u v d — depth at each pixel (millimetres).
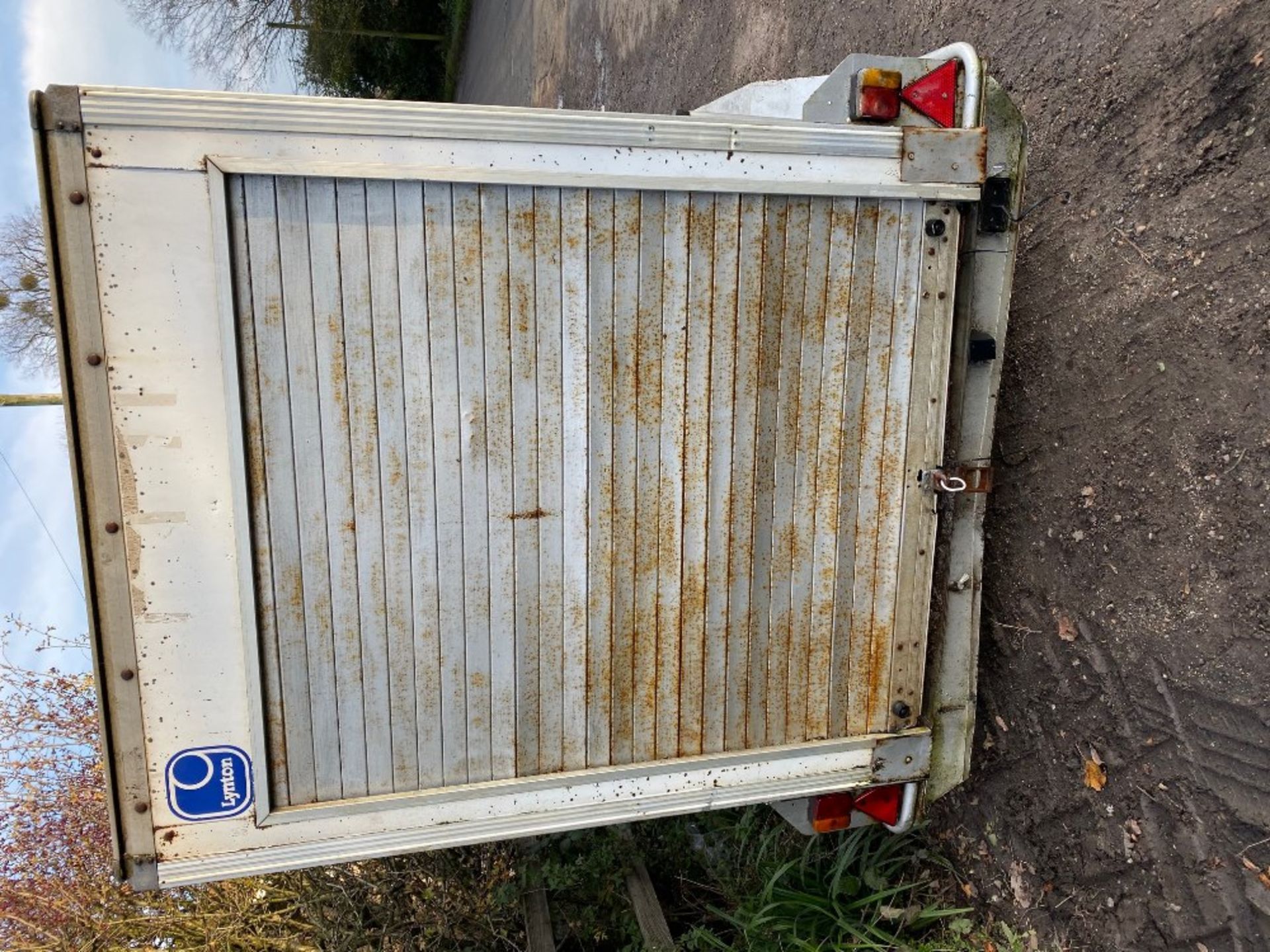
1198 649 2213
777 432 2312
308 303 1974
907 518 2451
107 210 1823
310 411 2006
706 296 2211
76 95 1779
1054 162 2713
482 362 2092
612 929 3713
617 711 2293
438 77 12391
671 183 2129
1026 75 2838
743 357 2260
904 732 2539
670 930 3576
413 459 2080
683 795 2365
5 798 3951
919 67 2332
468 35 11133
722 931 3465
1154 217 2375
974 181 2332
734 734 2391
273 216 1929
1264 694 2055
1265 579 2057
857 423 2371
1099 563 2512
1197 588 2221
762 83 3066
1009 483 2859
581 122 2057
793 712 2439
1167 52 2350
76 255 1820
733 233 2207
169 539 1944
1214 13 2223
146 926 3820
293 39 12531
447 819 2205
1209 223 2215
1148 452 2365
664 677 2314
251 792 2070
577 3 7098
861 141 2240
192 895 3818
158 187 1844
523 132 2025
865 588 2449
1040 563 2725
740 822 3422
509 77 9195
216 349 1911
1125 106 2471
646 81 5918
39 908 3809
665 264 2174
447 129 1981
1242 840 2104
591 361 2158
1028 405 2795
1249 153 2123
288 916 3891
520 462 2146
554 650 2230
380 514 2076
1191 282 2262
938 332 2387
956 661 2629
